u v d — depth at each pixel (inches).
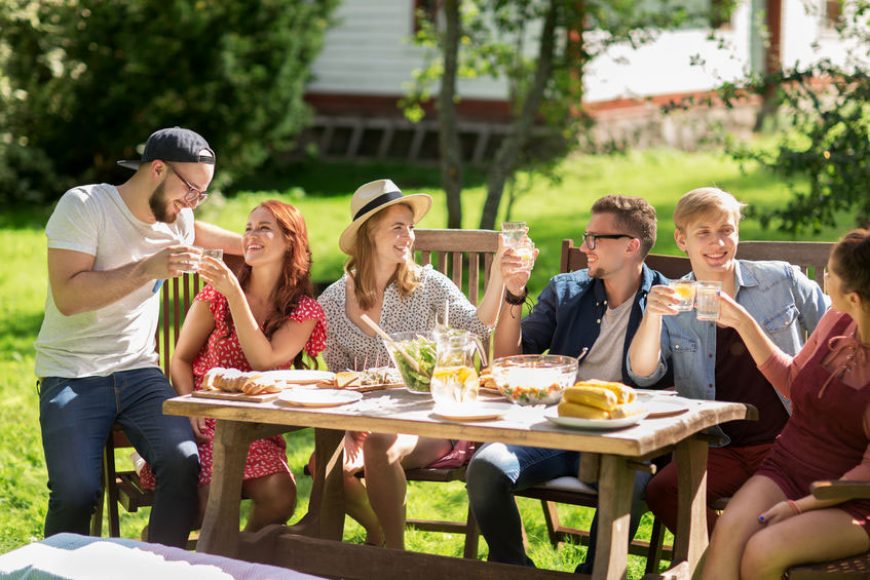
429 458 160.6
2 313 360.8
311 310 165.6
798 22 712.4
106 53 554.9
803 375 135.2
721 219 151.2
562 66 395.2
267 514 159.6
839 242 131.2
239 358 166.4
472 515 165.0
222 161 563.2
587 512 201.3
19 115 557.9
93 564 125.2
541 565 173.5
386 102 670.5
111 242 162.7
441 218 486.6
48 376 161.3
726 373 153.5
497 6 401.4
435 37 428.5
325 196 568.7
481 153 624.1
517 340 158.4
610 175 575.5
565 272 173.2
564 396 121.6
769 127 687.7
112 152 563.2
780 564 122.6
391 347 139.4
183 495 152.6
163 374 169.6
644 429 118.2
